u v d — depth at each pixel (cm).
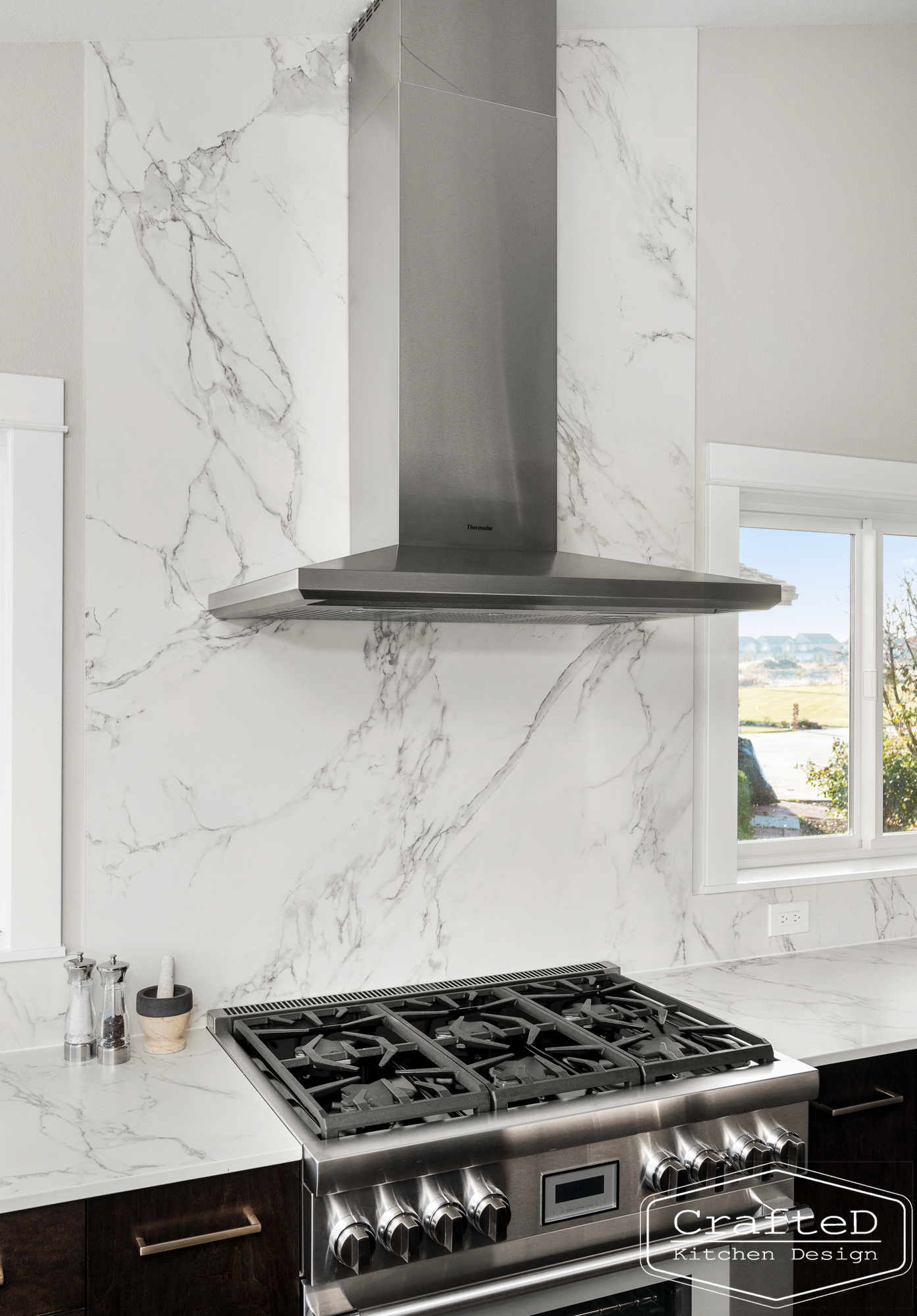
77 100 193
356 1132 150
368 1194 146
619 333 243
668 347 248
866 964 252
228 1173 143
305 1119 153
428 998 209
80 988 181
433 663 221
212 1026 196
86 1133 151
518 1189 155
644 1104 162
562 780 235
